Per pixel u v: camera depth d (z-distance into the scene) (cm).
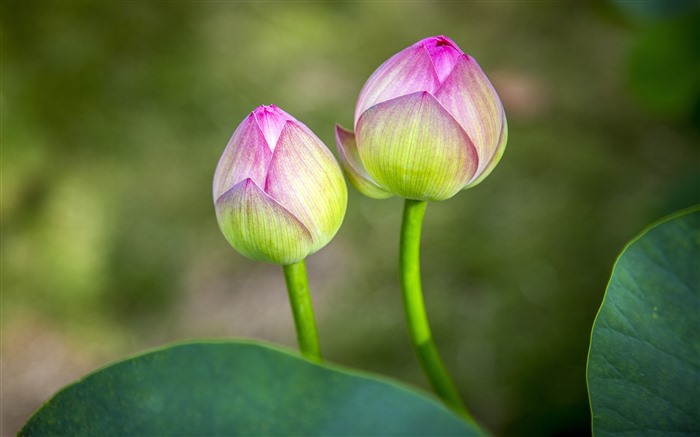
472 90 90
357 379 86
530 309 229
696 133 264
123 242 263
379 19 344
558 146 274
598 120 285
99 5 331
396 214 260
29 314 251
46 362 239
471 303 234
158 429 87
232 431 86
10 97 294
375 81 92
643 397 88
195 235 265
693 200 180
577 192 257
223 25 338
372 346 228
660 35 191
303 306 95
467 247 248
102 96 305
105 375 88
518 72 312
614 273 91
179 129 296
